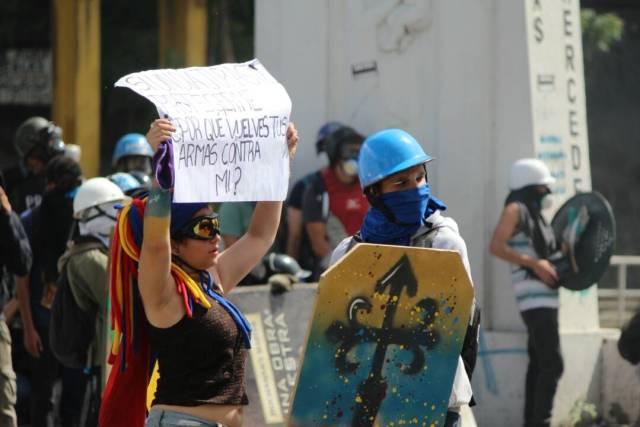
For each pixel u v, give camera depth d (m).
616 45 29.83
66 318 14.55
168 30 32.25
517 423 18.44
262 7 21.06
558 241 17.72
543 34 18.77
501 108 18.84
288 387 14.23
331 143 18.56
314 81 20.45
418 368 8.72
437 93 19.39
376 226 9.55
